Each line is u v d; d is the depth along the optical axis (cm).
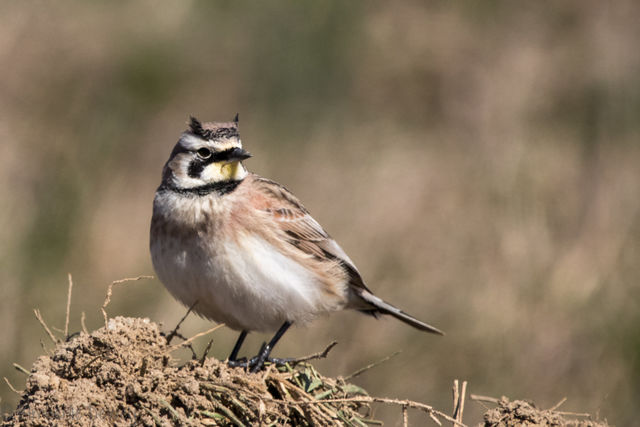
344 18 1939
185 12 1930
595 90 1822
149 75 1830
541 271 1383
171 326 1239
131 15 1916
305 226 875
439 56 1927
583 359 1242
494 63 1922
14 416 644
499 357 1255
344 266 900
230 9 1942
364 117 1816
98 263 1455
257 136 1742
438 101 1866
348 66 1891
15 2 1878
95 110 1778
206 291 820
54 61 1825
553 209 1548
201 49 1891
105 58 1848
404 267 1419
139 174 1683
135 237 1521
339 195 1578
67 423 635
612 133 1744
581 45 1939
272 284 832
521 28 1997
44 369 665
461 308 1333
